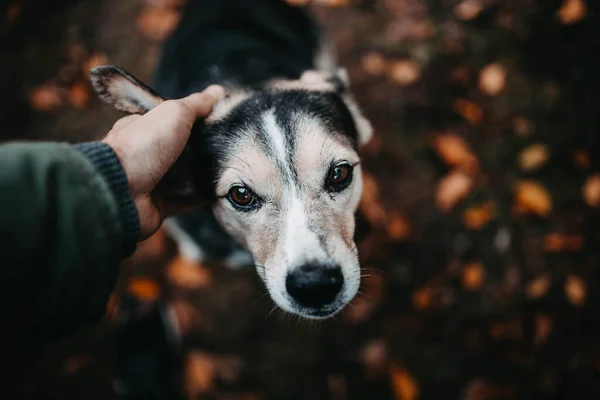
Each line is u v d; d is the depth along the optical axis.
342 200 0.36
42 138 0.62
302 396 0.52
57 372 0.52
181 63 0.49
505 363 0.52
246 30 0.50
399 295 0.55
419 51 0.64
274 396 0.53
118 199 0.28
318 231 0.34
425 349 0.53
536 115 0.60
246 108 0.37
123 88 0.33
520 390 0.51
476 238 0.57
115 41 0.66
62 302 0.25
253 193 0.35
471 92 0.62
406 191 0.59
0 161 0.23
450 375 0.52
